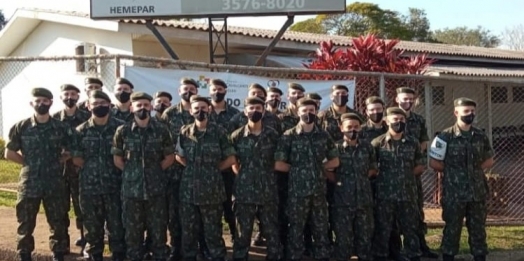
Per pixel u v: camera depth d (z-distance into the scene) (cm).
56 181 624
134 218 607
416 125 697
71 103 671
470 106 638
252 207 617
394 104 1018
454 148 642
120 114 659
